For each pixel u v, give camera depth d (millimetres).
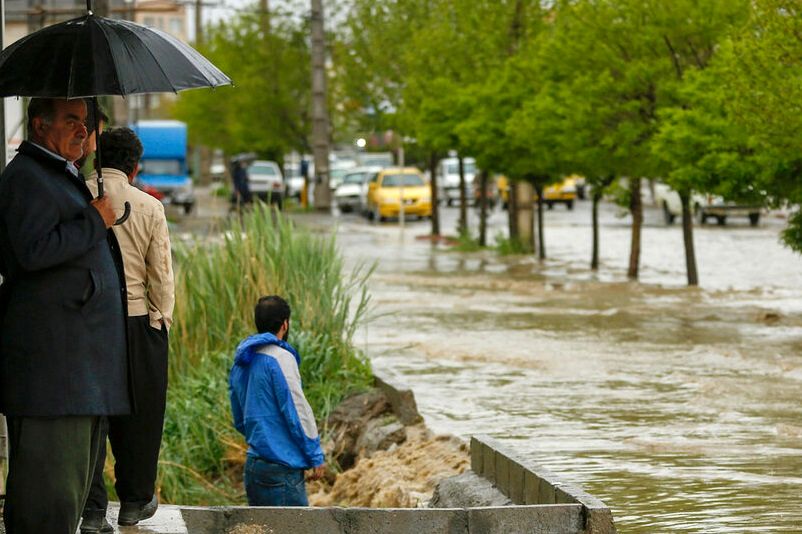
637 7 38562
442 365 25719
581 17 40062
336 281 22484
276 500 13891
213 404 19984
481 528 11867
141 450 10641
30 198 8734
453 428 18891
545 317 33656
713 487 14469
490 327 31547
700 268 49594
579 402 21078
